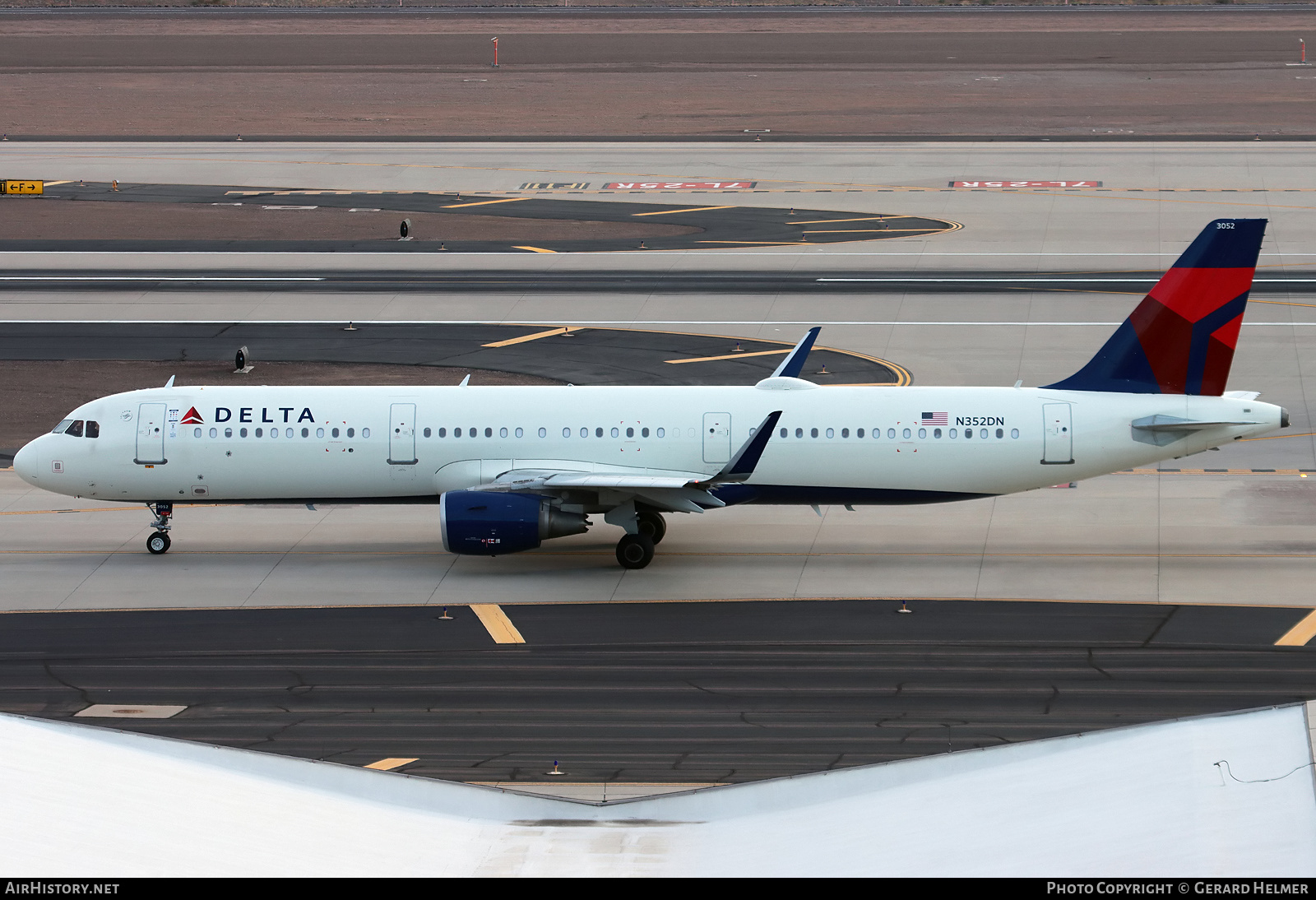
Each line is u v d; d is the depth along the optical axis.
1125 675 99.19
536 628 110.75
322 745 89.19
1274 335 195.75
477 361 192.12
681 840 44.97
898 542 131.38
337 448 126.19
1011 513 139.38
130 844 38.59
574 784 83.00
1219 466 151.12
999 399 124.94
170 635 109.69
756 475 125.06
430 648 106.69
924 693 96.62
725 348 196.50
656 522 130.12
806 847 41.81
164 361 193.50
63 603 116.94
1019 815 39.84
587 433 126.00
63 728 45.72
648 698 96.62
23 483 151.12
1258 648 103.75
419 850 43.06
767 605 115.12
